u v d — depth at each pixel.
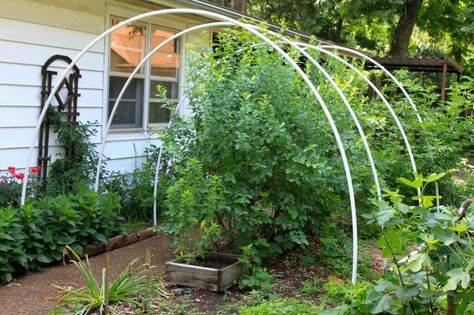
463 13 17.42
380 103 8.20
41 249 5.23
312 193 5.60
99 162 6.59
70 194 5.98
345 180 5.73
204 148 5.36
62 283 4.85
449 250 2.66
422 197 2.85
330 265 5.52
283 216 5.41
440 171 7.77
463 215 2.71
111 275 5.11
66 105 7.02
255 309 3.97
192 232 5.24
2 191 5.75
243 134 4.99
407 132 8.12
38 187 6.31
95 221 5.78
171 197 5.14
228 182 5.25
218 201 5.02
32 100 6.57
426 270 2.78
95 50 7.48
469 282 2.55
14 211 5.04
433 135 7.98
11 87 6.29
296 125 5.56
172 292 4.63
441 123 8.01
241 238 5.25
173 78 9.20
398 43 19.61
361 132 5.24
